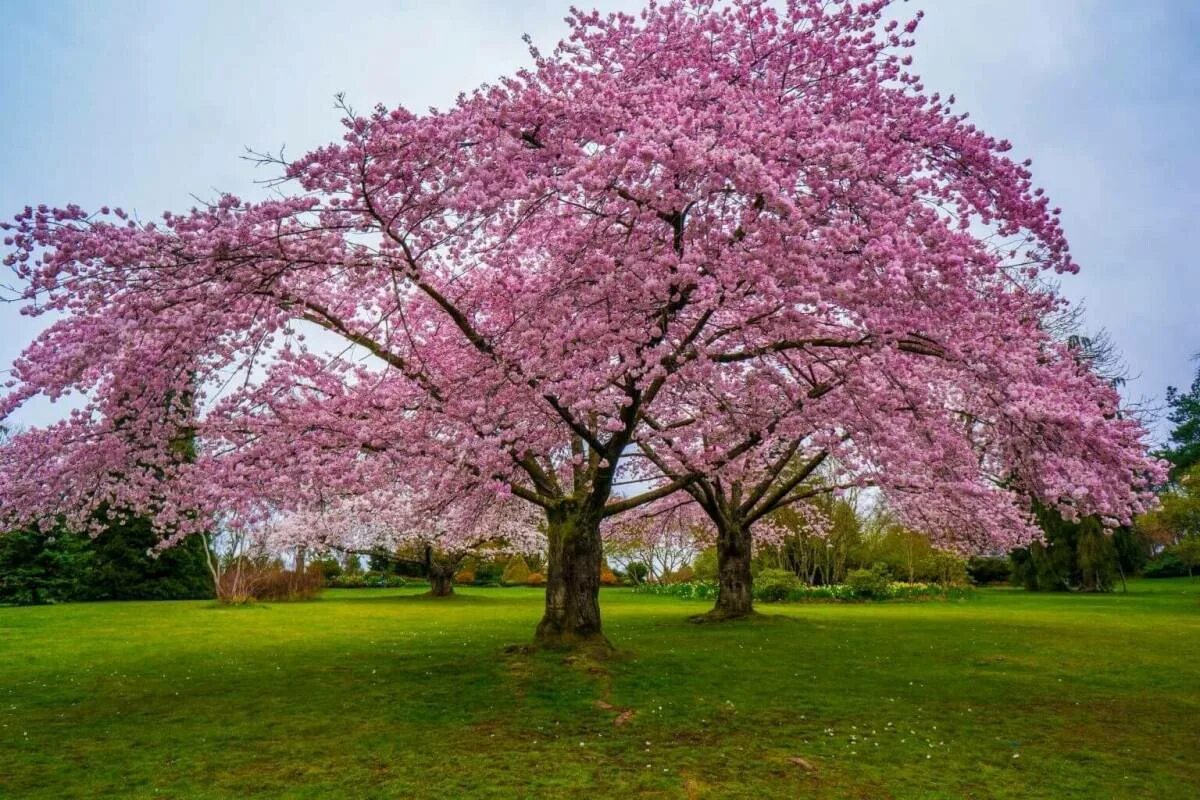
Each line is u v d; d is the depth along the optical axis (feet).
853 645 47.19
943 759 23.31
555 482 44.73
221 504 30.66
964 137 28.99
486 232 31.30
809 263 24.03
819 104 31.86
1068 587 122.21
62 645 49.88
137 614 76.38
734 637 51.13
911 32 32.04
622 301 28.71
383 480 33.30
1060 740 25.48
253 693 33.09
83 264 25.39
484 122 26.25
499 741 25.12
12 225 23.88
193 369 32.89
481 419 30.07
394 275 29.50
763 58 32.89
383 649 46.44
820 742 25.00
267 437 31.94
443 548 100.27
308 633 56.70
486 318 38.65
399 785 20.86
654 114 27.22
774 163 24.72
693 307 32.42
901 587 101.71
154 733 26.53
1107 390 30.63
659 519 81.66
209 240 25.20
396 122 25.41
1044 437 29.73
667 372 33.47
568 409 32.76
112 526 113.80
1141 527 129.59
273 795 20.15
